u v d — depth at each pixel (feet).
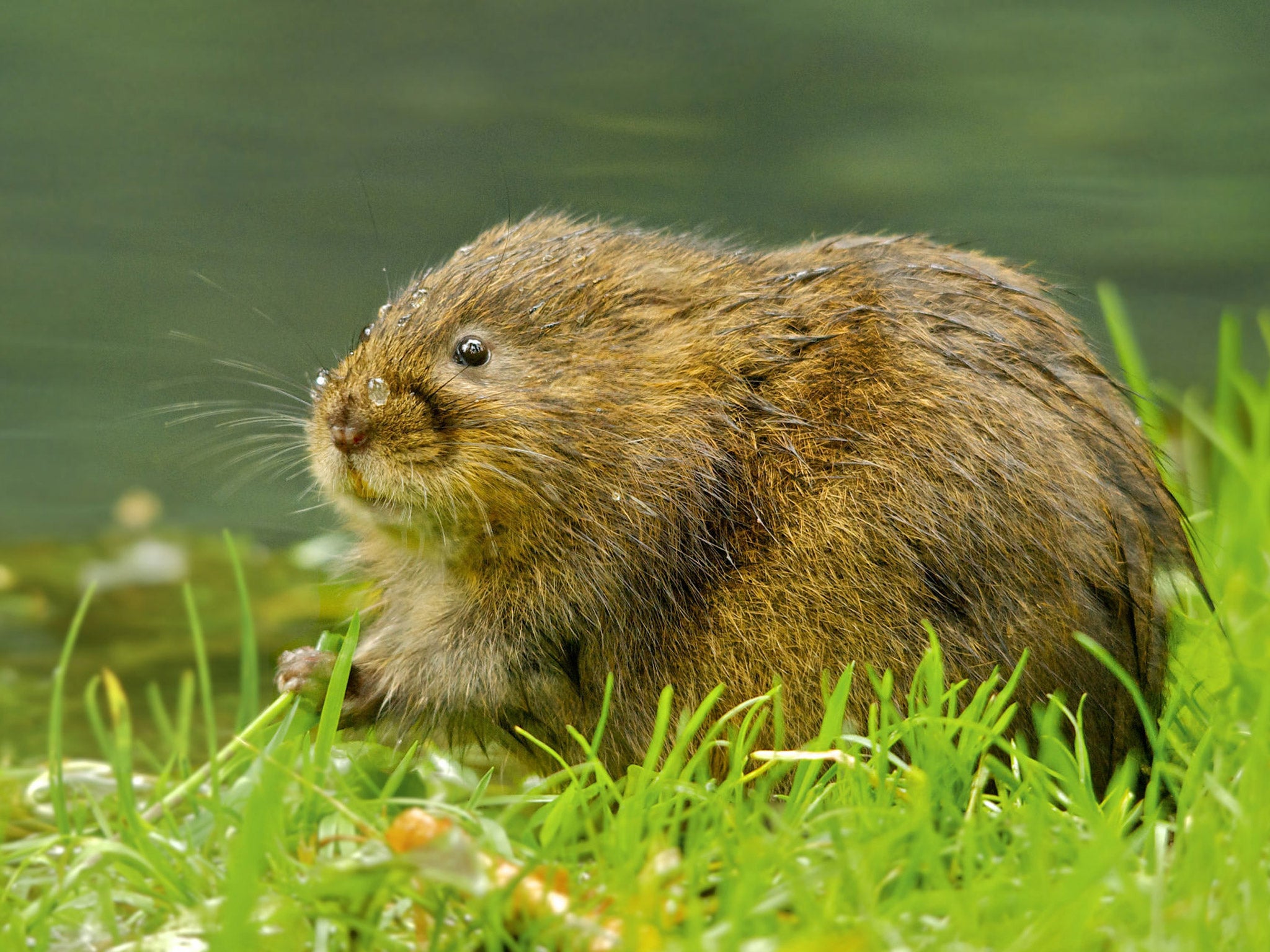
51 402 45.21
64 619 36.11
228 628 35.91
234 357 45.75
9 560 38.75
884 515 22.85
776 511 23.47
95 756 29.55
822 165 56.24
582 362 24.34
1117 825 19.30
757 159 56.34
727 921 16.37
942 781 20.20
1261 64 66.08
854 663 21.74
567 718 24.84
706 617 23.62
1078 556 22.65
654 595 23.89
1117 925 16.93
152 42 67.05
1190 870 17.34
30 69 63.57
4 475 42.75
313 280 48.83
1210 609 25.05
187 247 51.34
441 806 19.81
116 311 48.93
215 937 16.37
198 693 32.42
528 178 54.29
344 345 45.21
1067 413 23.56
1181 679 24.53
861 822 18.65
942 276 25.08
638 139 57.93
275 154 57.11
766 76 64.18
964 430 23.03
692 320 24.89
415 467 23.97
